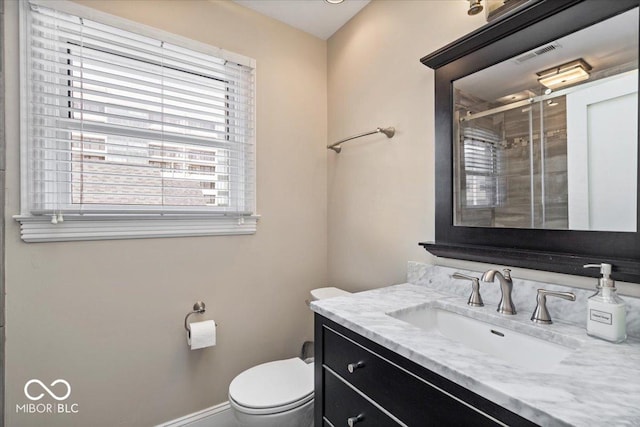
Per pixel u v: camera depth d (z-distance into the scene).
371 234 1.76
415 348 0.76
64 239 1.32
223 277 1.74
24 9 1.25
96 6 1.39
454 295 1.27
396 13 1.61
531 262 1.04
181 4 1.60
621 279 0.87
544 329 0.89
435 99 1.36
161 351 1.55
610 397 0.55
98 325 1.40
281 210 1.95
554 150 0.99
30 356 1.27
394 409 0.81
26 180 1.26
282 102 1.95
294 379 1.44
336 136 2.05
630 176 0.83
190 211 1.65
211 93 1.72
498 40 1.13
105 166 1.43
